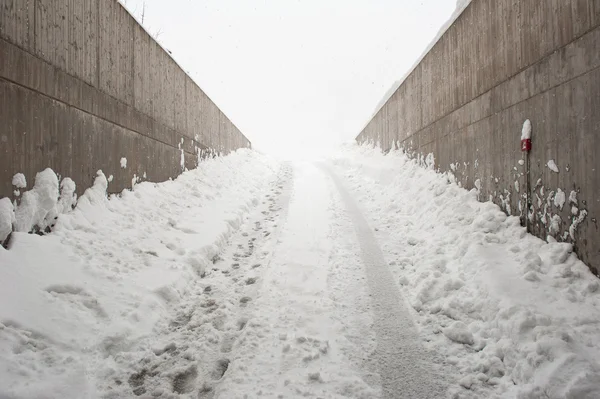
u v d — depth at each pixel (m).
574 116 3.97
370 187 10.77
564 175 4.16
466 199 6.48
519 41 5.05
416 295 4.66
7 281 3.43
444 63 8.02
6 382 2.69
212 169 10.75
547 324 3.40
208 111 11.53
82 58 5.00
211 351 3.75
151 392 3.14
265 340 3.80
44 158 4.32
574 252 4.04
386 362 3.50
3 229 3.72
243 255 6.46
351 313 4.37
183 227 6.57
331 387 3.13
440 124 8.27
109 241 4.96
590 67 3.71
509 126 5.37
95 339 3.44
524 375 3.08
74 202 4.87
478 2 6.35
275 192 10.98
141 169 6.88
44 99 4.29
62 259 4.09
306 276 5.27
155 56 7.50
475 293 4.26
